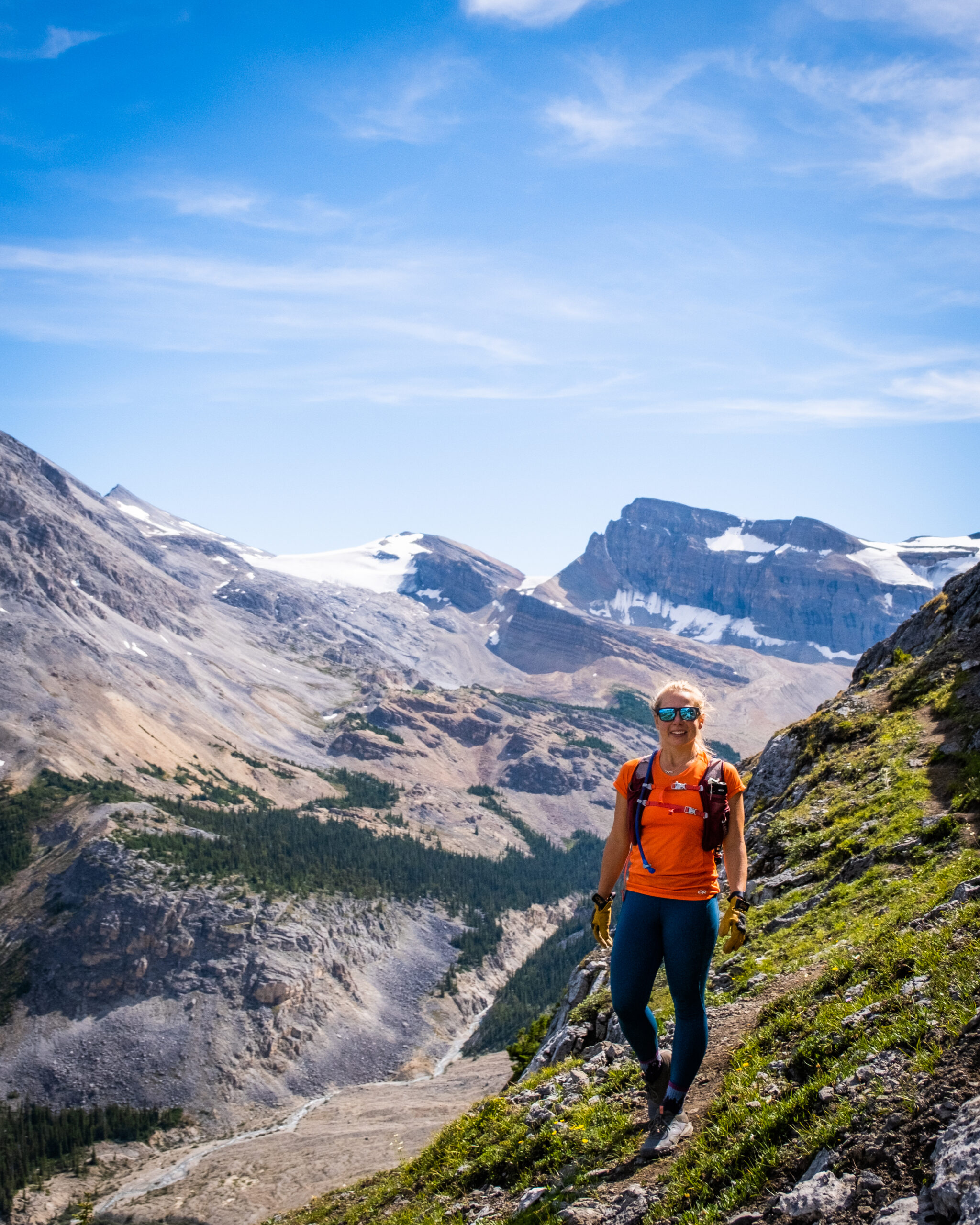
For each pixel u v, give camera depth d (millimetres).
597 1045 14594
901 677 27984
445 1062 192500
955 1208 4676
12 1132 150500
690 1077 7566
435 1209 10664
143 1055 175625
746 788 29672
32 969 191250
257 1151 129875
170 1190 116250
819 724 27859
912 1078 6230
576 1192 8016
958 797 17516
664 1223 6719
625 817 7906
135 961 194500
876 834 18469
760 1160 6535
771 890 19219
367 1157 114062
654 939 7508
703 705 7590
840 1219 5395
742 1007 11898
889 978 8422
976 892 9906
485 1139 12219
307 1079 179625
